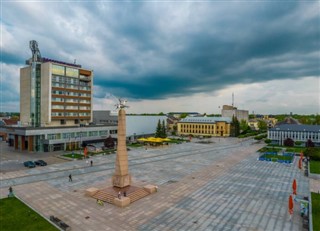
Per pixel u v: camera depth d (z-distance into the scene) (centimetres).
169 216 3528
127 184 4641
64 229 3067
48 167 6738
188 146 11756
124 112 4581
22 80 11281
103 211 3703
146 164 7331
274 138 12406
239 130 17675
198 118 18762
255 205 3956
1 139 13088
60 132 9738
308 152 8356
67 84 11062
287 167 6912
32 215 3491
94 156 8425
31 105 10750
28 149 9319
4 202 4022
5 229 3059
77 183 5194
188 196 4391
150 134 15250
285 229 3130
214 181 5406
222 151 10119
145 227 3184
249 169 6644
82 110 11806
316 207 3847
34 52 11094
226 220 3397
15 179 5509
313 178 5688
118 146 4556
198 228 3159
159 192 4625
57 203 4034
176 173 6159
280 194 4506
